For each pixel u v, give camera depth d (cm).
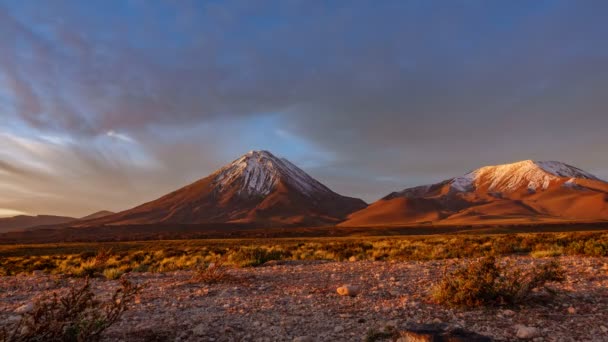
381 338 664
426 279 1252
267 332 735
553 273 909
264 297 1062
